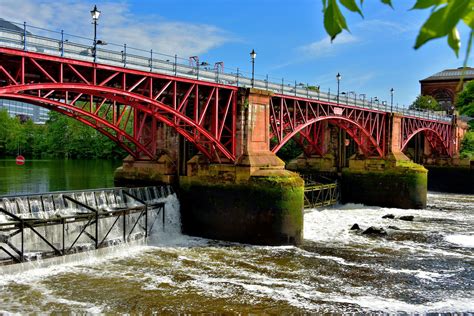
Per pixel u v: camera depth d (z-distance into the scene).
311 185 49.19
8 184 45.59
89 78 29.72
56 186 44.84
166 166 36.22
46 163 80.81
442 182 75.25
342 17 2.45
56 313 18.75
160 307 19.95
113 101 29.36
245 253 29.98
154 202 34.12
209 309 19.94
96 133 99.12
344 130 55.03
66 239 27.11
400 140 58.59
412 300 21.83
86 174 58.59
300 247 32.12
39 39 23.66
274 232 32.22
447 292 23.09
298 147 80.62
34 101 25.23
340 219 43.84
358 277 25.33
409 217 44.56
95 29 25.80
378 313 19.91
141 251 29.34
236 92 34.44
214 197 34.44
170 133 36.94
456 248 32.75
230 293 22.09
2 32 22.31
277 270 26.22
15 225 23.66
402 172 52.78
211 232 34.44
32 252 24.73
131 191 32.84
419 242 34.53
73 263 25.81
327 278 24.98
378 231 37.00
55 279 23.05
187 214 35.69
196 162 35.47
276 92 39.75
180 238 34.09
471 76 109.62
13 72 26.53
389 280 24.89
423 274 26.16
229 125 35.47
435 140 75.88
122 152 95.06
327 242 33.88
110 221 29.86
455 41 2.10
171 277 24.20
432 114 73.19
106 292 21.53
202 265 26.75
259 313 19.62
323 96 46.72
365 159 54.84
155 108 31.98
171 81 29.91
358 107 50.59
